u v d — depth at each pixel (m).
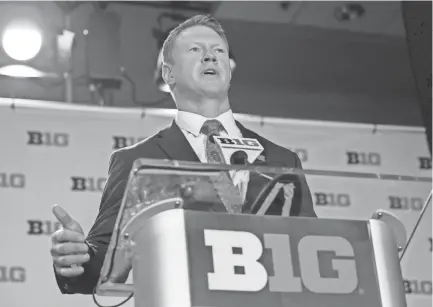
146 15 4.25
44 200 3.68
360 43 4.48
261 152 3.31
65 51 4.10
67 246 2.12
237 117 4.14
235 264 1.85
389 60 4.48
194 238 1.85
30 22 4.10
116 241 1.93
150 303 1.82
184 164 1.81
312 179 2.27
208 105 3.50
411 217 3.69
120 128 3.91
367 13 4.60
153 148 3.38
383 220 2.09
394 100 4.40
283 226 1.93
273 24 4.41
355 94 4.38
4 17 4.10
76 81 4.06
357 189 3.70
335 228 1.96
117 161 3.31
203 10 4.33
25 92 3.98
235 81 4.25
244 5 4.41
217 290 1.81
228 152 3.20
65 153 3.80
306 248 1.91
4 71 4.01
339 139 4.18
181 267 1.80
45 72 4.05
